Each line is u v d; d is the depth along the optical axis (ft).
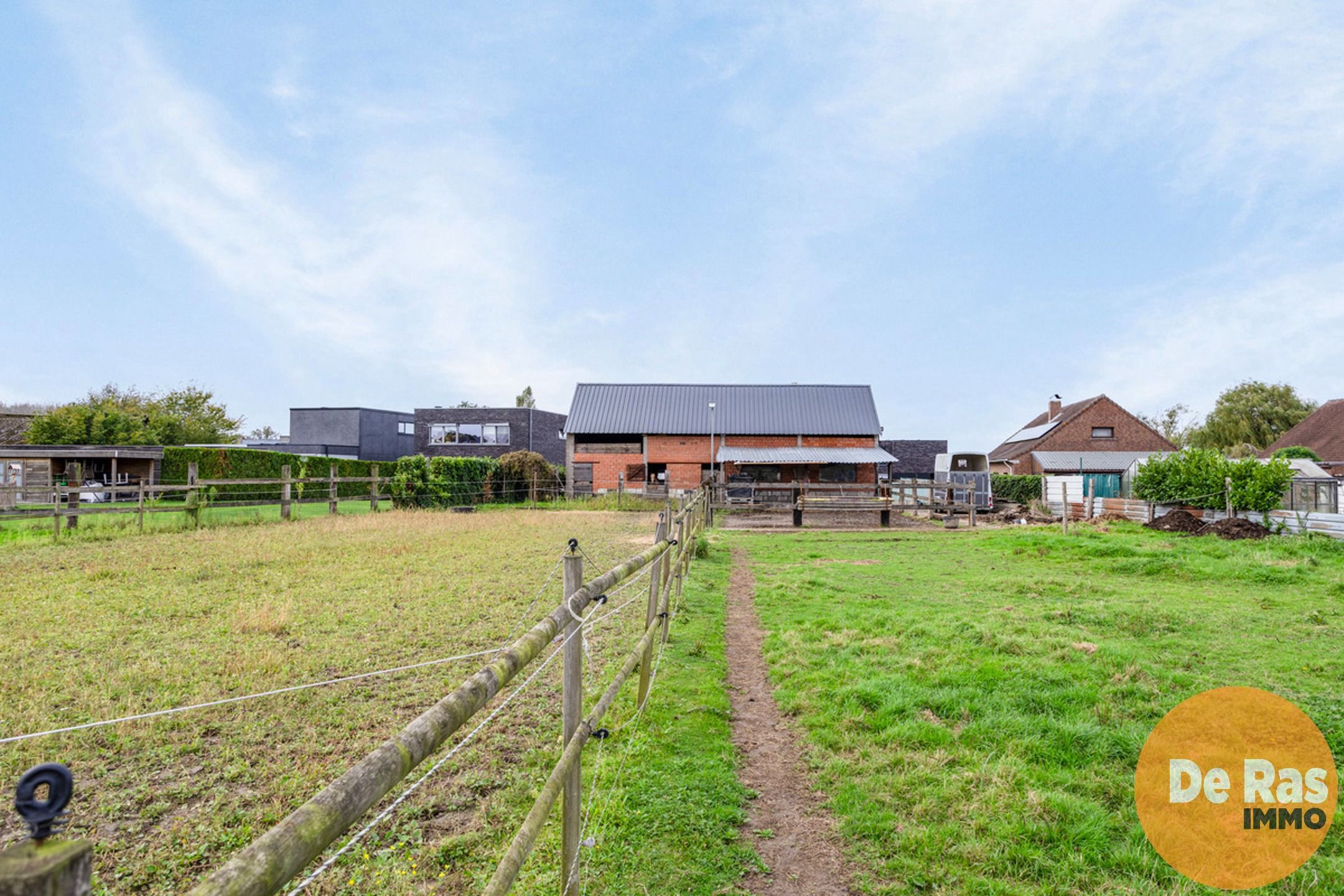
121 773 12.27
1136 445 133.69
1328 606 27.09
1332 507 56.90
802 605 28.02
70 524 45.96
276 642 20.24
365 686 16.87
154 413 129.80
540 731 14.67
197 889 3.14
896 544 50.80
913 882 10.28
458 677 17.51
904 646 21.12
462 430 141.38
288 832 3.85
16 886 2.29
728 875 10.33
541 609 24.86
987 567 38.60
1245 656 20.42
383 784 4.81
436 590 28.02
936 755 13.96
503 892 6.26
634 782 12.73
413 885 9.65
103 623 22.02
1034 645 20.76
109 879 9.51
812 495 94.43
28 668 17.56
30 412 128.98
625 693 17.31
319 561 35.19
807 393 133.08
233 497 79.15
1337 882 10.16
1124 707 16.19
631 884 9.99
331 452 142.00
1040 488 98.53
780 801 12.68
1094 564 38.11
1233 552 40.19
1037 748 14.11
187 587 27.86
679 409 128.98
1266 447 143.95
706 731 15.28
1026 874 10.43
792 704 16.90
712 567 38.58
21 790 2.57
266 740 13.82
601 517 72.54
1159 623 23.81
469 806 11.86
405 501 80.28
